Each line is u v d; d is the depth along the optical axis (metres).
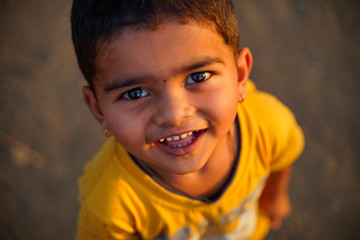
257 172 1.37
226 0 0.98
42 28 2.92
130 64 0.84
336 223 2.39
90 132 2.64
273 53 2.77
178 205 1.27
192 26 0.84
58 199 2.48
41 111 2.69
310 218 2.41
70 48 2.87
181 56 0.84
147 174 1.20
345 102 2.62
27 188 2.49
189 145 1.03
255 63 2.74
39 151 2.58
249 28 2.83
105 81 0.91
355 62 2.70
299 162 2.52
